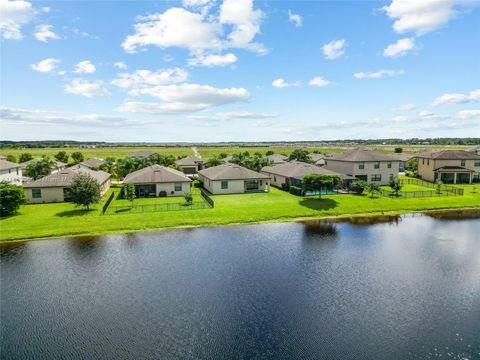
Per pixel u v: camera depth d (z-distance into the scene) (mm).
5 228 34344
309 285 22438
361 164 64562
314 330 17219
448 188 60375
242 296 20859
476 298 20766
